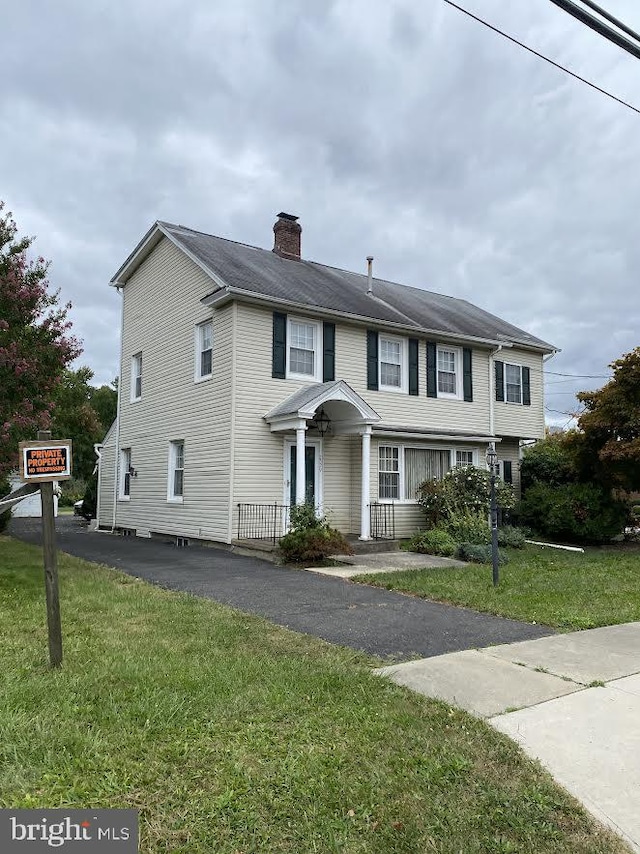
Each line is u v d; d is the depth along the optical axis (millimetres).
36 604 7137
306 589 8688
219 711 3969
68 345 11570
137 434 17984
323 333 14938
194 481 14812
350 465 15477
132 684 4395
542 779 3273
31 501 29672
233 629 6125
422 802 3023
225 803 2922
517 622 6926
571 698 4473
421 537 13758
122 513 18594
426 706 4227
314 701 4230
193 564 11133
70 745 3426
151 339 17469
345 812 2918
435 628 6547
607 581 9805
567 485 17391
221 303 13961
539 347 19781
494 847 2697
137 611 6887
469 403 17766
